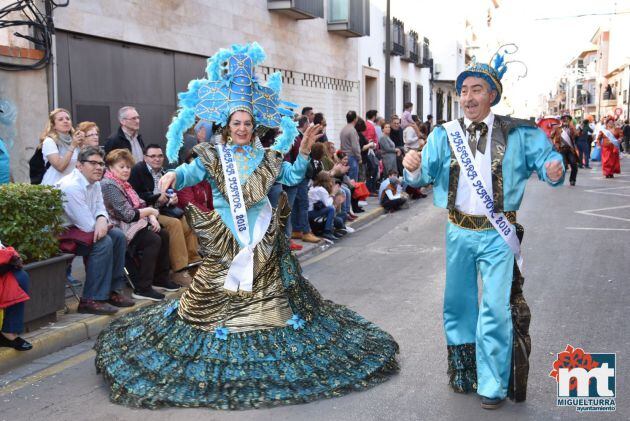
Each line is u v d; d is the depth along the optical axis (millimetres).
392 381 4422
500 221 3969
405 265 8242
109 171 6648
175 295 6785
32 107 8688
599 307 6102
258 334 4305
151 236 6535
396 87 26141
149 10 10969
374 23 22766
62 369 4898
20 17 8977
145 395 4074
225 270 4418
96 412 4055
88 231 5953
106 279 6012
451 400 4117
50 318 5676
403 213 13336
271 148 4746
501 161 3965
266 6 14914
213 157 4480
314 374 4215
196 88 4582
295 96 16625
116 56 10344
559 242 9430
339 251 9430
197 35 12281
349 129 13328
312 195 10109
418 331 5492
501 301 3922
